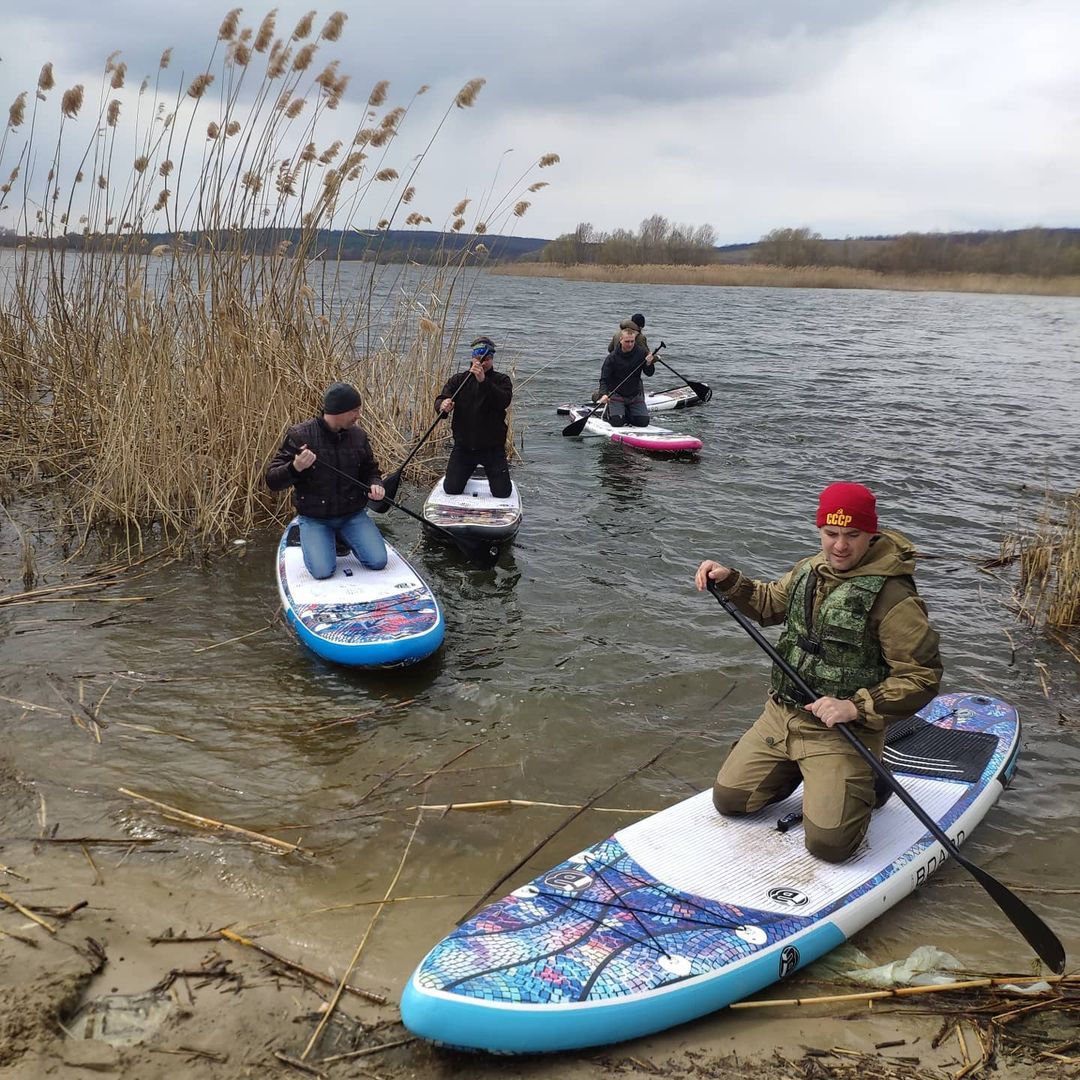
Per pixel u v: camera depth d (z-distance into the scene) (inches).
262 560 275.9
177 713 188.7
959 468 417.7
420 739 184.2
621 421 469.7
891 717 133.6
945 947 133.1
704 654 225.6
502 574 273.9
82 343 334.0
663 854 139.6
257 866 143.3
